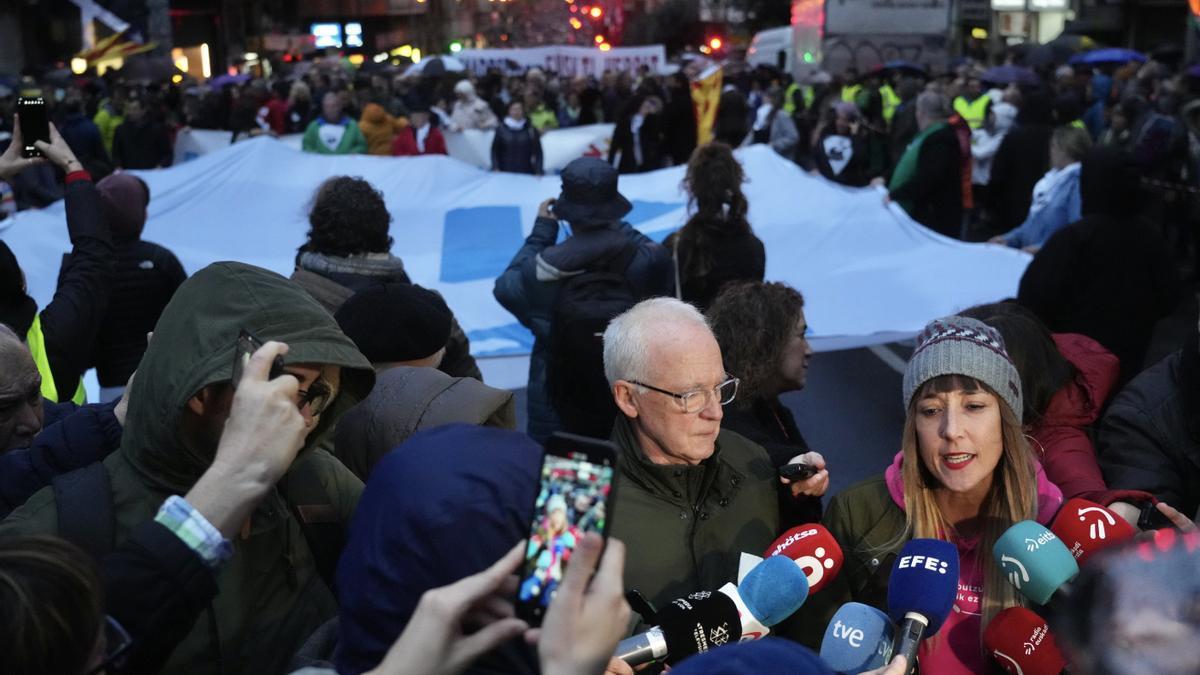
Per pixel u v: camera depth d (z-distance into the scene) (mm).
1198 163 10961
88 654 1435
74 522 2010
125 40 35750
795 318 3467
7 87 24125
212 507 1735
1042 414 3074
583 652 1366
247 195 10922
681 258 5059
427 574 1521
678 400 2596
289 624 2215
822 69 23203
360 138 15828
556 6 46156
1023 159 11703
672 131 16562
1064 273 5059
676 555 2648
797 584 2170
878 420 7102
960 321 2516
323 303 4078
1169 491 2984
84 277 3605
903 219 9875
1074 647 1208
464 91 18234
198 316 2010
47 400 3152
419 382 2773
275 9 47438
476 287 9156
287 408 1790
